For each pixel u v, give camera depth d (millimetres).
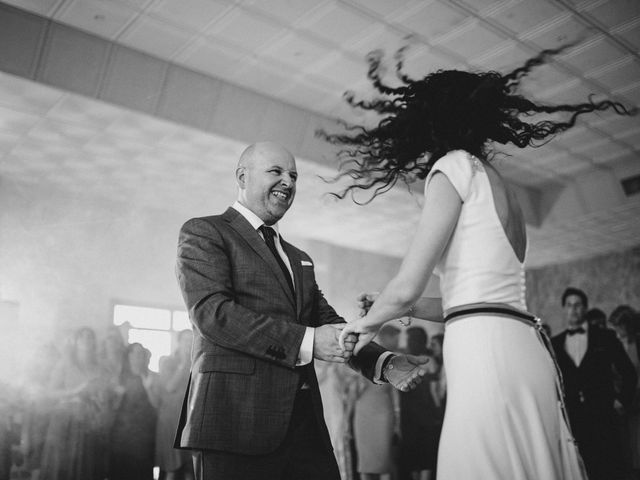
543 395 1532
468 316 1580
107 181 7848
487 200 1653
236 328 2107
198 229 2312
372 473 7008
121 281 8156
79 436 6492
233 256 2291
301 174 7598
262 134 6824
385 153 2010
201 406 2066
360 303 2307
